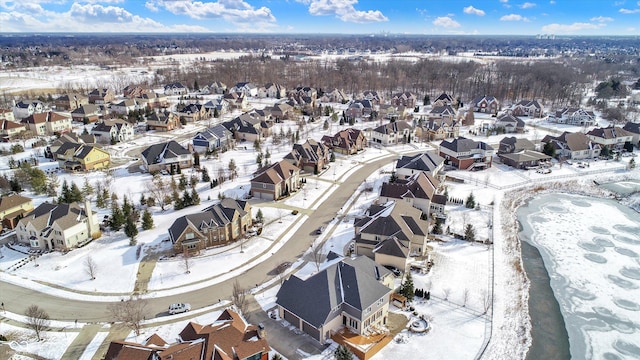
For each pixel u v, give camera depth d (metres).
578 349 51.34
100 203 82.62
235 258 67.38
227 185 96.31
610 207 92.69
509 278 64.06
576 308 59.03
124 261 65.88
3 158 109.12
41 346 48.25
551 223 84.56
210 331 45.28
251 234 75.00
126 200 78.62
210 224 70.38
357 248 67.81
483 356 48.12
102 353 47.19
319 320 49.03
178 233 68.31
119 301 56.66
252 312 54.50
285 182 92.12
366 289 51.72
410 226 68.75
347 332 50.88
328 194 93.56
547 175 108.19
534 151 119.06
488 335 51.50
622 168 113.69
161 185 91.19
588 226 83.56
